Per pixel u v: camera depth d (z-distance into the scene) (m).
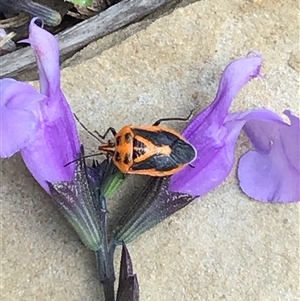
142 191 0.05
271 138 0.05
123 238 0.05
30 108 0.05
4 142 0.05
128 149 0.05
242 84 0.05
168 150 0.05
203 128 0.05
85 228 0.05
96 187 0.05
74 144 0.05
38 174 0.05
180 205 0.05
